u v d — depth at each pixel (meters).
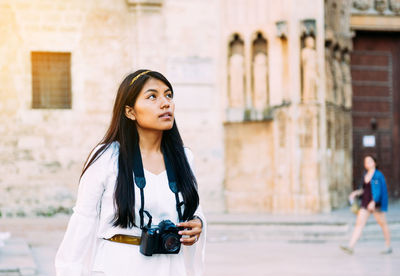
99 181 2.85
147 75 2.95
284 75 15.77
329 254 11.57
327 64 16.22
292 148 15.53
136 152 2.93
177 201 2.94
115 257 2.82
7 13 15.52
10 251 10.60
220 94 16.47
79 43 15.86
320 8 15.53
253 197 16.14
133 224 2.82
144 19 16.08
